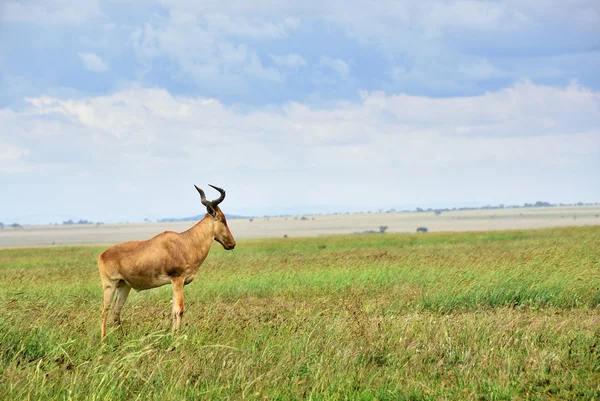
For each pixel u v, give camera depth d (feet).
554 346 55.57
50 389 44.93
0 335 56.08
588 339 56.65
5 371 48.11
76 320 67.31
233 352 52.80
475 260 124.36
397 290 91.35
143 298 93.61
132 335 61.46
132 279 67.41
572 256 119.85
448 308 79.71
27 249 325.21
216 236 73.92
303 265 135.33
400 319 66.64
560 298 81.76
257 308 79.77
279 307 81.20
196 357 51.88
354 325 62.28
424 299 82.89
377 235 315.58
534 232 275.59
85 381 45.65
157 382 46.01
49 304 71.67
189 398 44.37
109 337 61.21
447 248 185.06
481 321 63.36
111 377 45.44
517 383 46.24
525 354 53.42
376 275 108.27
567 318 67.41
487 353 52.39
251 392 45.29
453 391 45.11
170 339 59.88
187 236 70.85
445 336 56.85
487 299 82.84
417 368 50.42
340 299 83.41
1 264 185.68
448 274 103.55
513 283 87.92
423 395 44.42
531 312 74.43
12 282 113.29
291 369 49.24
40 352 55.36
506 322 63.93
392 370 50.01
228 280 110.63
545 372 48.37
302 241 279.90
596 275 92.22
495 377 47.93
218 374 47.93
